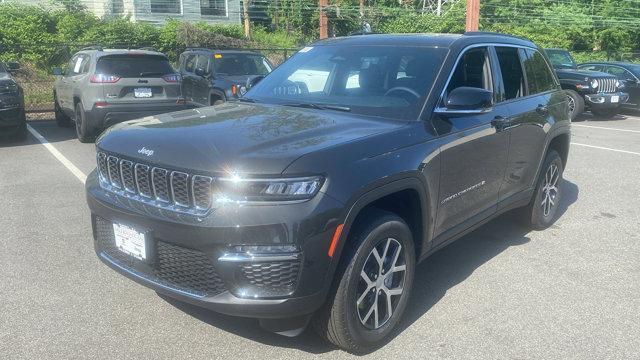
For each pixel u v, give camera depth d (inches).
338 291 119.7
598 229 223.9
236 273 111.0
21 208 233.9
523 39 206.2
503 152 173.9
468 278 174.2
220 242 110.3
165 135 128.4
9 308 148.6
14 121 368.5
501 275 176.9
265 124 134.8
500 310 153.5
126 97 378.6
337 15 1389.0
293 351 131.2
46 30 811.4
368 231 122.5
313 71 173.8
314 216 110.3
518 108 183.3
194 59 501.0
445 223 152.6
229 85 431.2
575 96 557.3
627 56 1259.2
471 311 152.7
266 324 120.8
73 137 416.8
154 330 139.3
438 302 157.6
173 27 910.4
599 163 349.7
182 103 403.5
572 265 186.1
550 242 207.8
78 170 302.8
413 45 166.9
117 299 155.0
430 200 141.3
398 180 127.2
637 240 211.6
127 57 383.6
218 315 147.0
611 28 1317.7
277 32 1333.7
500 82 179.2
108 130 146.3
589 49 1341.0
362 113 148.5
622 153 382.9
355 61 168.2
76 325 140.9
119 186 132.6
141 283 126.3
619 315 151.8
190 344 133.3
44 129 458.0
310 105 158.2
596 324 146.6
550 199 222.2
